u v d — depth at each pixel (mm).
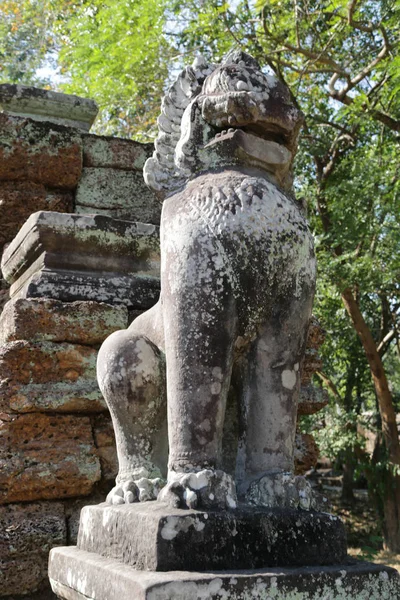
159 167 2020
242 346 1850
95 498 2648
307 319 1903
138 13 9320
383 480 11023
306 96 10148
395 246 8812
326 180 10359
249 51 9312
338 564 1716
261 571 1570
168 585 1436
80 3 11266
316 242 9242
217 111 1913
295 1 8680
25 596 2469
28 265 3012
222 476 1682
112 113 11336
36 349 2611
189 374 1751
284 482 1759
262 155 1933
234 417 1991
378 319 12320
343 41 9836
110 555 1735
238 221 1802
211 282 1772
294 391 1867
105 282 2820
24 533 2492
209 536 1580
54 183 3801
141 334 1986
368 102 9023
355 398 13695
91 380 2680
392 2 8023
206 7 9203
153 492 1858
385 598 1677
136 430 1947
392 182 8938
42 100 4105
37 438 2578
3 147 3715
